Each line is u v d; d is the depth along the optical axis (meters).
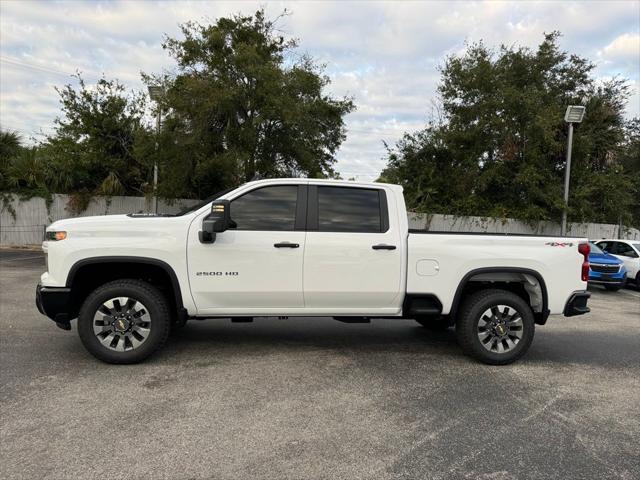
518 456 3.34
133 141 20.11
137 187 21.08
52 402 4.00
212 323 7.10
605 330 7.73
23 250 17.84
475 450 3.41
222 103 16.67
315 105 17.72
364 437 3.54
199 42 17.69
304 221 5.22
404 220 5.41
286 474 3.01
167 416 3.79
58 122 20.06
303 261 5.12
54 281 4.81
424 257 5.32
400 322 7.61
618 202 22.44
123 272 5.23
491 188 22.30
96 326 4.89
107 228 4.90
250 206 5.20
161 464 3.07
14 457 3.11
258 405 4.06
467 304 5.41
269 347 5.86
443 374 5.07
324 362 5.33
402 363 5.40
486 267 5.39
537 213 20.75
